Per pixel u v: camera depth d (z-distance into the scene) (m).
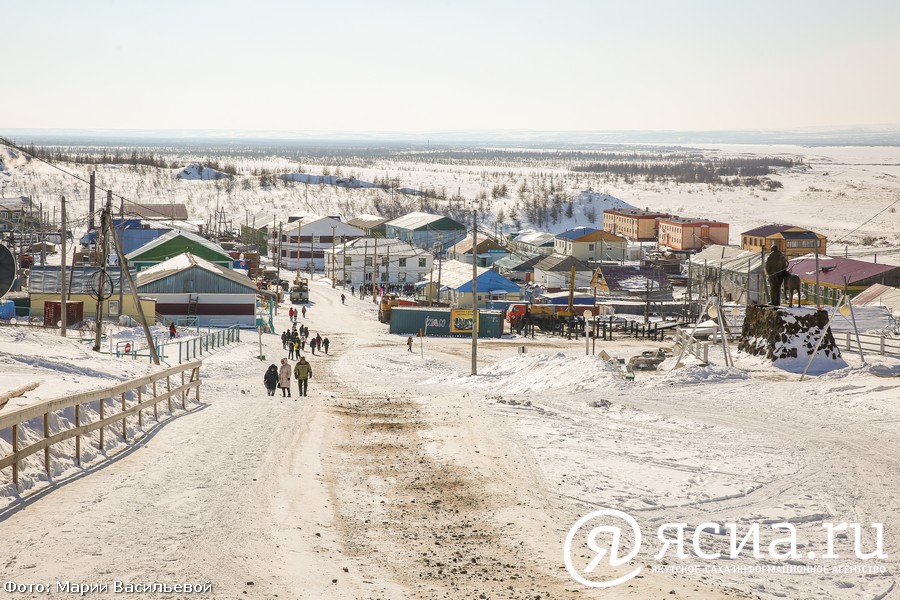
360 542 12.95
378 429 23.53
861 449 22.22
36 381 20.22
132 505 13.66
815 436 23.92
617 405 29.00
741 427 25.31
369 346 71.25
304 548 12.33
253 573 10.95
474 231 46.38
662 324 83.81
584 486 17.48
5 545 11.16
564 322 83.75
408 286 117.00
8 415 13.22
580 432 23.75
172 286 78.00
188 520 13.11
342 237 146.75
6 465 13.33
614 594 11.10
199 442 20.00
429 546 12.98
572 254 134.38
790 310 38.81
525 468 18.75
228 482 15.97
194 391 30.22
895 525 15.73
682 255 143.62
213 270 79.62
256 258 121.81
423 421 25.16
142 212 157.62
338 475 17.44
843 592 12.33
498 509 15.32
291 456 19.05
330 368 54.34
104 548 11.38
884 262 120.00
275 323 84.38
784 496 17.53
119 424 19.84
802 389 32.03
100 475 15.69
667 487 17.88
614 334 81.44
